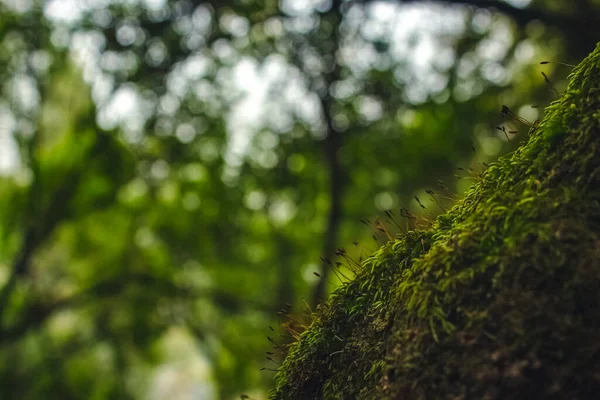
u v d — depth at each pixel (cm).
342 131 1168
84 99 1310
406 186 1283
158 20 979
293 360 161
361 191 1347
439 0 890
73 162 1343
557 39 973
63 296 1470
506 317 113
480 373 111
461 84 1150
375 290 152
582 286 110
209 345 1416
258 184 1303
